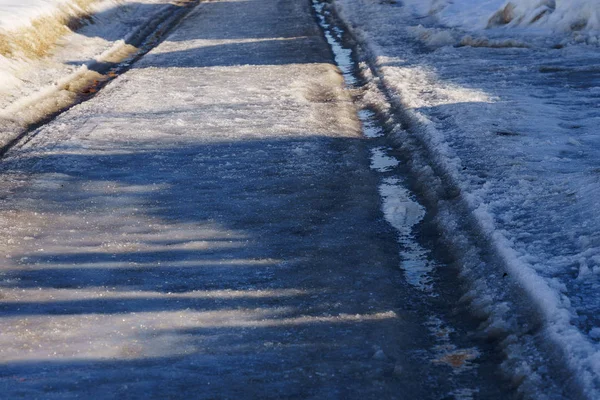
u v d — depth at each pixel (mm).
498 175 7906
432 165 8688
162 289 5941
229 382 4668
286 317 5512
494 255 6164
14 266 6352
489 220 6695
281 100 12188
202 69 15242
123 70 16500
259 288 5961
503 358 5000
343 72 15555
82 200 7887
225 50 17453
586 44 14938
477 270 6082
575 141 8742
